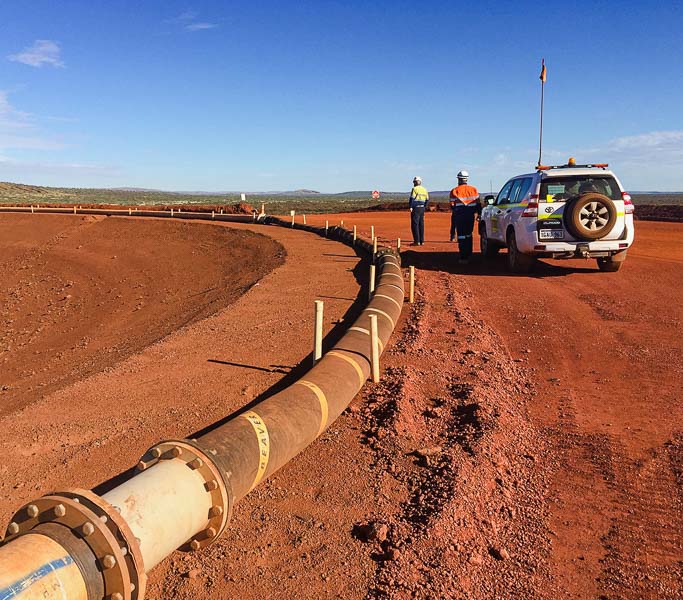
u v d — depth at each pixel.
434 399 6.52
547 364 7.83
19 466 5.30
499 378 7.17
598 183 13.08
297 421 4.93
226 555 3.98
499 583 3.83
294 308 11.04
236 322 10.20
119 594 2.67
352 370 6.34
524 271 13.98
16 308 28.89
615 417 6.18
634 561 4.06
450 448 5.31
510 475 5.10
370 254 17.59
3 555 2.50
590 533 4.37
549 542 4.28
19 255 42.34
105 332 17.92
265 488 4.78
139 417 6.24
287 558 3.95
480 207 15.74
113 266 32.41
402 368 7.21
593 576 3.93
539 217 13.04
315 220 35.59
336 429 5.77
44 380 10.91
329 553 3.99
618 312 10.23
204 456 3.57
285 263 17.25
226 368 7.72
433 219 36.16
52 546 2.61
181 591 3.66
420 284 12.70
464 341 8.55
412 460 5.16
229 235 31.05
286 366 7.68
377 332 7.29
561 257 13.23
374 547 4.05
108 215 49.91
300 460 5.20
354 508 4.49
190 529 3.33
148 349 8.85
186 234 35.09
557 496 4.84
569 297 11.47
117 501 3.04
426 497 4.57
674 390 6.80
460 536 4.18
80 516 2.71
